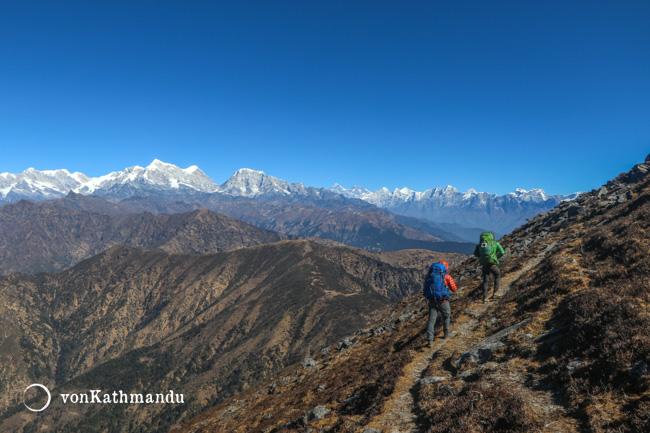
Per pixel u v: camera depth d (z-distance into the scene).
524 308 16.55
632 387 7.70
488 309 19.41
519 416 8.17
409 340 20.23
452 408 9.69
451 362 13.83
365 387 15.68
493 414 8.67
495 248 21.72
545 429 7.62
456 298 25.67
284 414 20.02
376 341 27.86
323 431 13.28
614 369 8.38
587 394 8.27
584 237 25.73
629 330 9.11
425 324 21.42
